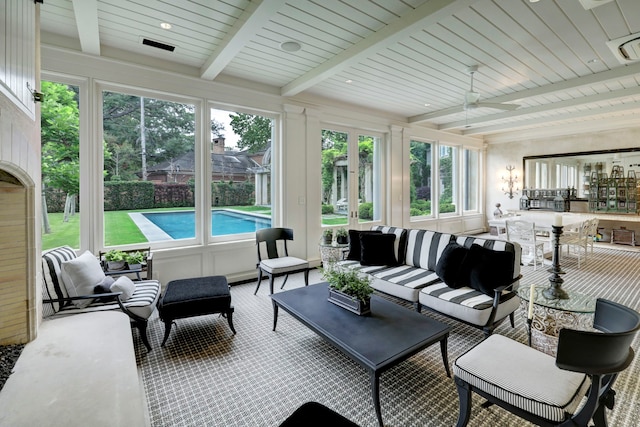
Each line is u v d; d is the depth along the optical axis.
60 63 3.12
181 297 2.68
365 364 1.78
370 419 1.81
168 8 2.62
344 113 5.48
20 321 1.89
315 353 2.52
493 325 2.54
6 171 1.75
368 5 2.59
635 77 4.05
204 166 4.09
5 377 1.55
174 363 2.38
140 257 3.17
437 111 6.00
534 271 4.91
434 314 3.35
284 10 2.66
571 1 2.50
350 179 5.77
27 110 1.96
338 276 2.58
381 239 3.79
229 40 2.97
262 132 4.67
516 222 5.24
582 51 3.41
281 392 2.04
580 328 2.36
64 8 2.62
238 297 3.84
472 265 2.90
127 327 2.14
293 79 4.31
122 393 1.46
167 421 1.80
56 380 1.54
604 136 6.97
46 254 2.44
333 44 3.27
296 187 4.90
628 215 6.60
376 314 2.40
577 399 1.38
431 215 7.37
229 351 2.55
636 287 4.12
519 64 3.77
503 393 1.44
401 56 3.56
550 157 7.71
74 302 2.46
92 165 3.34
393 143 6.25
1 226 1.85
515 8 2.60
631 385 2.07
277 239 4.29
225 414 1.85
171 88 3.77
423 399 1.97
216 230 4.28
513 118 6.47
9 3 1.67
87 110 3.30
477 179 8.70
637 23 2.82
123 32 3.03
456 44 3.26
